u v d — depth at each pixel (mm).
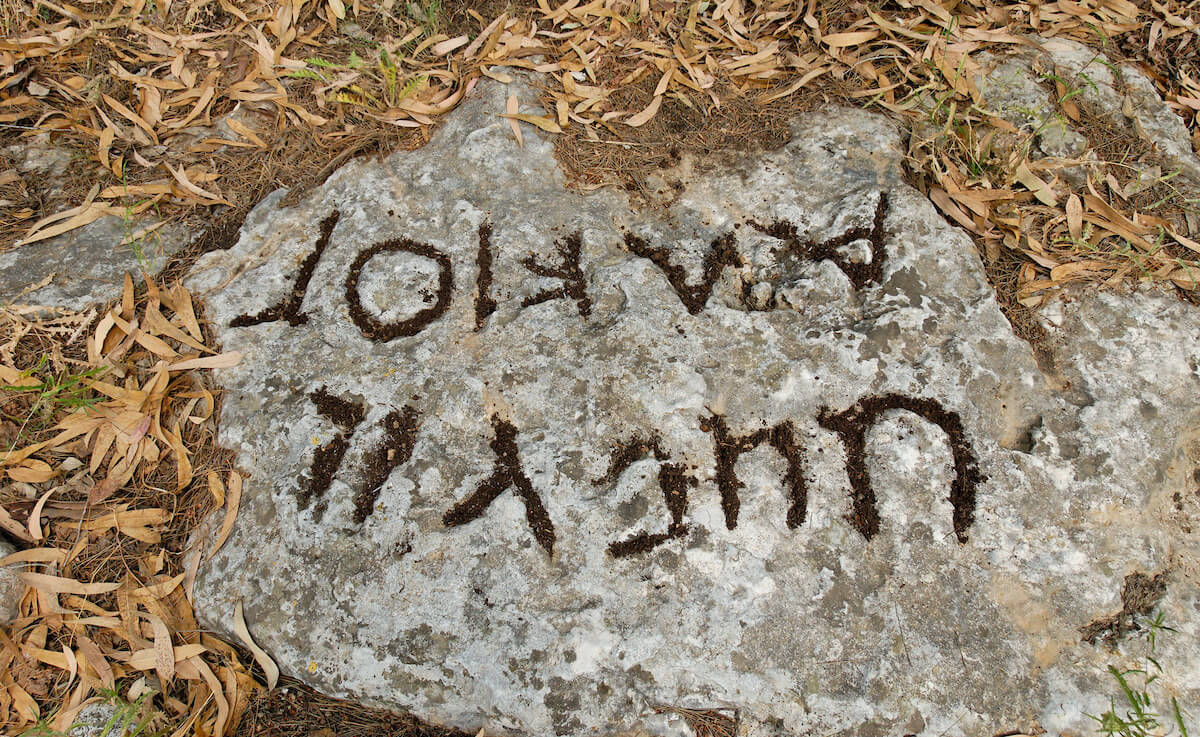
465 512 1875
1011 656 1812
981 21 2393
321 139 2275
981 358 1968
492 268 2078
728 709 1794
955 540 1861
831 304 2012
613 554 1832
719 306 2018
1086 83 2309
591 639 1788
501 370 1963
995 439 1919
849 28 2369
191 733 1805
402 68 2375
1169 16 2426
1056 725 1788
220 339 2039
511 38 2375
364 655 1809
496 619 1807
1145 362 2002
